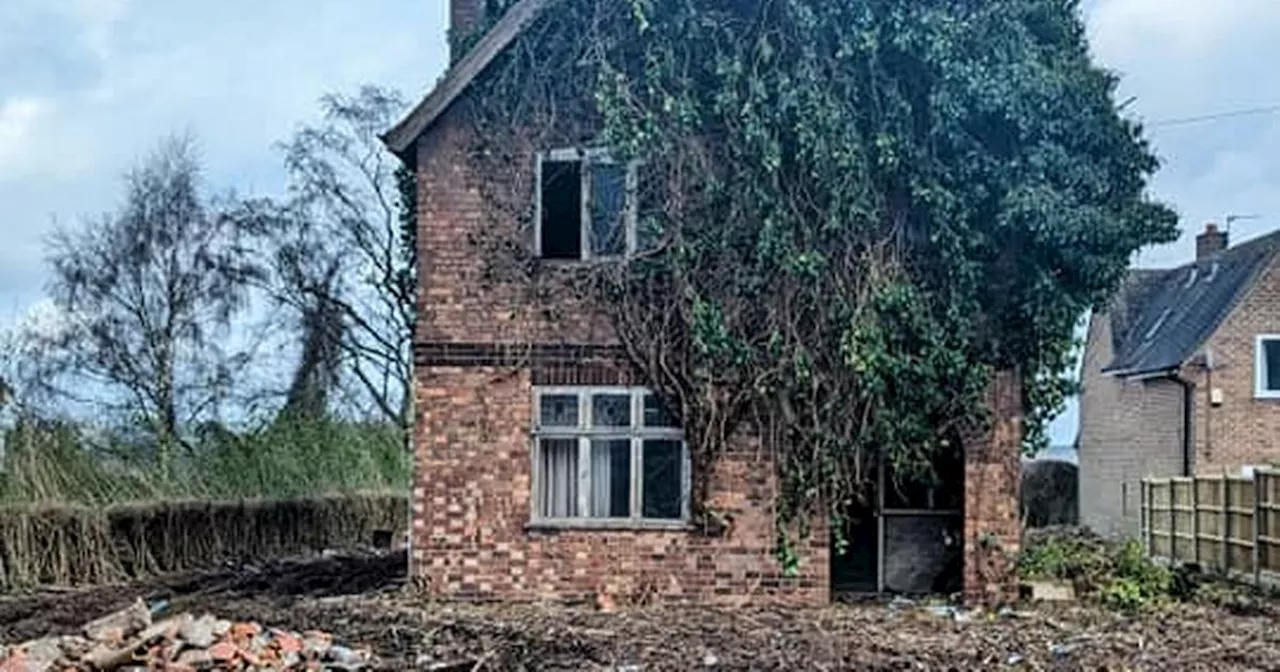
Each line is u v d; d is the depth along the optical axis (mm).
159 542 22828
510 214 17031
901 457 16656
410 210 21594
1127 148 16750
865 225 16469
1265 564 21359
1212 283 35938
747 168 16453
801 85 16234
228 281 44750
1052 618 15906
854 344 16281
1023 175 16219
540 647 13203
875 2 16312
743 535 16812
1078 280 16609
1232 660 13242
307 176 50062
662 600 16750
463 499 16906
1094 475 40250
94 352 42875
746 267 16562
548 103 17016
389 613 15445
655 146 16562
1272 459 31781
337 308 45156
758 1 16469
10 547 19875
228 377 44188
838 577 18219
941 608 16562
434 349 16969
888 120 16438
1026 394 17328
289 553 26422
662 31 16562
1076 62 17172
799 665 12445
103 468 23000
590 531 16844
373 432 33406
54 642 11633
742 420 16844
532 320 16969
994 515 16922
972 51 16266
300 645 12102
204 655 11445
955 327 16484
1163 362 34094
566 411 17000
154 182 44469
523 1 16859
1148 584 18625
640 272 16781
